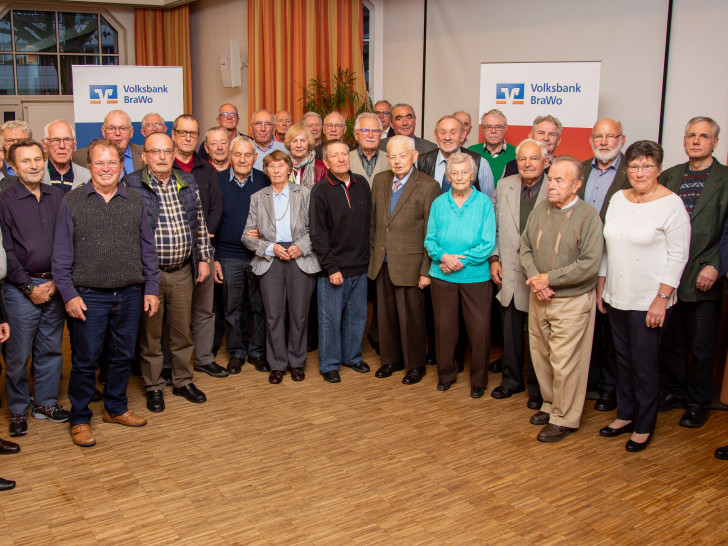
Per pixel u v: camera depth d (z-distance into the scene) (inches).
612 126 141.5
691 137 133.8
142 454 123.3
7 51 319.9
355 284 162.7
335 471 117.0
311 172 171.8
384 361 164.9
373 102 273.6
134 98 246.5
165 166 133.6
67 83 332.8
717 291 136.8
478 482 113.5
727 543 96.2
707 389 138.9
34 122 328.5
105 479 114.1
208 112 325.1
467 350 186.5
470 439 130.0
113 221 123.7
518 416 141.4
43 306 132.6
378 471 117.1
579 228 125.3
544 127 162.2
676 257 119.4
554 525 100.7
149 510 104.6
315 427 135.0
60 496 108.5
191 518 102.3
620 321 128.0
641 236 121.2
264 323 171.0
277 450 125.0
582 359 130.0
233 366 167.5
